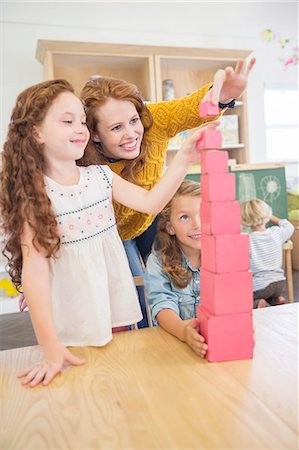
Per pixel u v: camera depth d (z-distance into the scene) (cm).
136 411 47
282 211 324
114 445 41
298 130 411
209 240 60
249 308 59
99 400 50
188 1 357
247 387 51
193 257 100
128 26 345
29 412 48
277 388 50
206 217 60
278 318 74
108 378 56
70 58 300
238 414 45
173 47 305
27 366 62
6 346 215
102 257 73
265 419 44
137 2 345
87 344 68
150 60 306
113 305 76
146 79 317
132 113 93
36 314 63
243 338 59
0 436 44
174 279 95
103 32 338
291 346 63
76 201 72
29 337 228
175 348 65
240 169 313
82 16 332
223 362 59
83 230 72
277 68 391
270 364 57
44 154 70
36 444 42
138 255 131
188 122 101
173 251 97
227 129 337
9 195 69
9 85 316
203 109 65
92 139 95
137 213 109
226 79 74
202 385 52
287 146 412
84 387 54
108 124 92
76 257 71
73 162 73
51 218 67
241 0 371
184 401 48
